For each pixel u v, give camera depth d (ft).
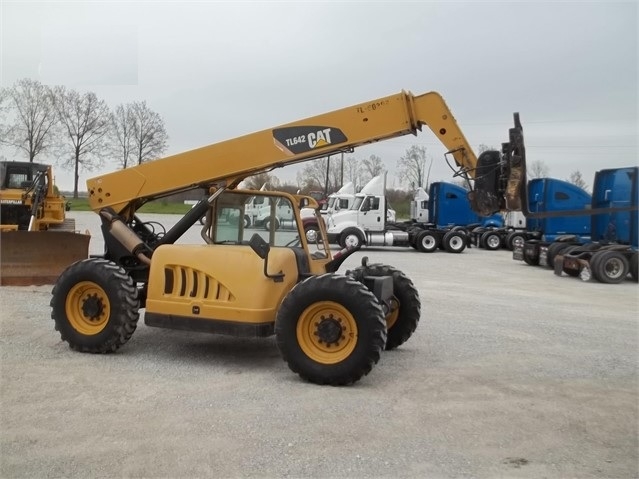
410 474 13.01
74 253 37.58
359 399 17.71
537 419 16.47
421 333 27.50
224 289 20.72
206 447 14.06
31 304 30.91
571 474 13.21
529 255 64.18
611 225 55.11
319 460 13.56
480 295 41.01
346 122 23.41
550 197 69.31
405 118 23.21
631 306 37.68
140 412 16.16
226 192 23.94
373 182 83.25
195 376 19.69
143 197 25.02
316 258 23.65
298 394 18.04
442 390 18.80
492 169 22.35
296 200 23.16
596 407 17.56
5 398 17.06
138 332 26.27
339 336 18.86
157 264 21.77
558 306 37.01
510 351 24.35
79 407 16.46
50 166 59.77
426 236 82.69
